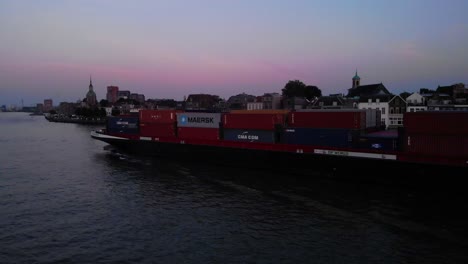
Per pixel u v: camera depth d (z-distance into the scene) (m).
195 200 31.34
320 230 24.42
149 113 53.28
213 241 22.69
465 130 29.58
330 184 36.16
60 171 44.16
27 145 72.50
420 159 32.09
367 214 27.25
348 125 36.78
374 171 35.34
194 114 48.72
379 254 20.84
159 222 25.95
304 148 39.50
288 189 34.50
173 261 19.95
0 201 30.91
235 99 176.25
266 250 21.42
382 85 92.44
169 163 48.88
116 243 22.30
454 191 31.00
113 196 32.72
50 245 21.95
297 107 114.75
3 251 21.08
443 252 21.03
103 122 174.50
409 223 25.38
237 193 33.41
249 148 43.56
